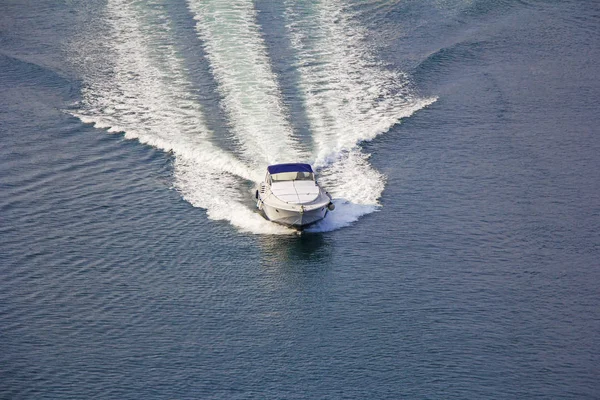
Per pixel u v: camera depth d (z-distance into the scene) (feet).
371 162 330.13
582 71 403.13
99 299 258.98
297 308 258.98
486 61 410.31
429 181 319.88
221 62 395.14
